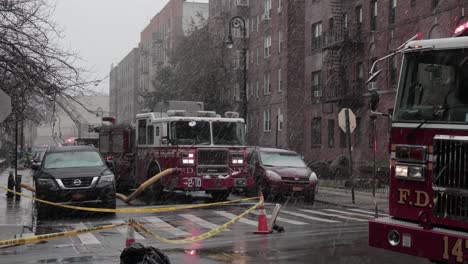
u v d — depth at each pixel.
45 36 14.39
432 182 6.45
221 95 46.66
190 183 18.16
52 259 9.50
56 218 15.34
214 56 45.91
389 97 28.48
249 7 48.50
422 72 6.95
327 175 30.72
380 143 29.22
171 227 13.34
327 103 35.62
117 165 23.38
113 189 15.68
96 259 9.48
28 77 13.98
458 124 6.36
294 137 40.44
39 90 14.50
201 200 20.03
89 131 37.12
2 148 55.00
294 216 15.57
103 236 12.16
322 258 9.26
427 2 25.80
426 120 6.64
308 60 38.84
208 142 18.56
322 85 36.50
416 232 6.40
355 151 32.00
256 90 46.72
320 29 37.41
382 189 24.05
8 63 13.77
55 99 14.68
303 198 20.12
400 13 27.97
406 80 7.10
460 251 5.98
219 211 16.61
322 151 36.50
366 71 31.19
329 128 35.72
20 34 14.06
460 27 7.13
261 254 9.65
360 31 31.75
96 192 15.38
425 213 6.52
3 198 19.92
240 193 22.53
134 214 16.03
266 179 19.44
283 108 41.38
